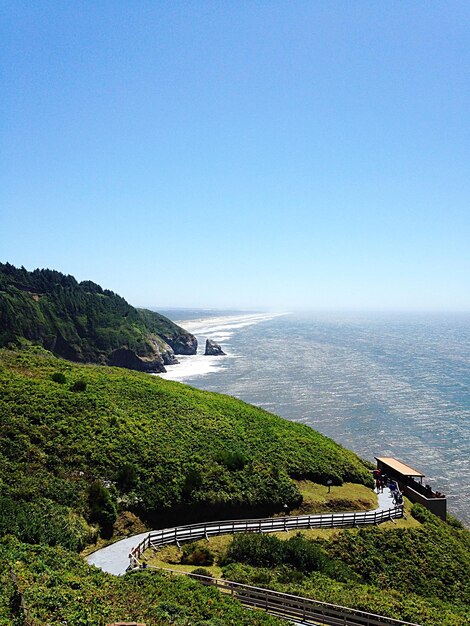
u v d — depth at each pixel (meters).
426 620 23.55
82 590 19.92
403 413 94.12
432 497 45.94
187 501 37.53
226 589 25.48
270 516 39.28
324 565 30.67
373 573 32.19
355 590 27.22
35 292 175.00
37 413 42.19
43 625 15.86
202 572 28.06
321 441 55.59
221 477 40.59
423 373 141.62
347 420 88.50
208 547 32.47
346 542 34.81
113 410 47.03
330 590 26.44
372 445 74.81
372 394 111.06
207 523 35.75
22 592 17.91
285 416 90.19
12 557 22.34
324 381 126.75
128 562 29.22
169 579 24.80
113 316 180.00
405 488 48.25
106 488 35.91
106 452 39.88
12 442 37.50
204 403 57.84
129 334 169.12
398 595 28.02
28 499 32.25
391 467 52.00
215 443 46.19
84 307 177.50
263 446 48.47
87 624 16.80
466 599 31.12
